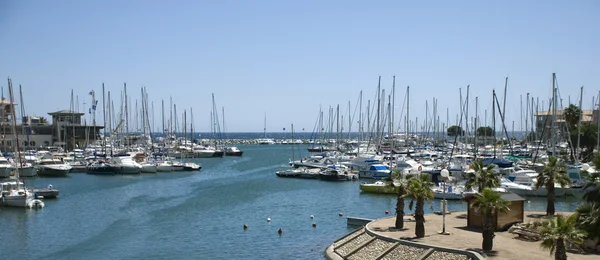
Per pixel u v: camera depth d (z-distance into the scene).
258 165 156.00
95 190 95.69
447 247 41.12
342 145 183.00
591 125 123.25
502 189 77.38
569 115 136.25
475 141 123.94
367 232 49.00
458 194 80.00
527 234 44.69
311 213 72.12
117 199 84.50
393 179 51.81
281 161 172.38
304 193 93.00
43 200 82.50
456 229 49.12
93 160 136.00
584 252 40.00
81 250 51.53
